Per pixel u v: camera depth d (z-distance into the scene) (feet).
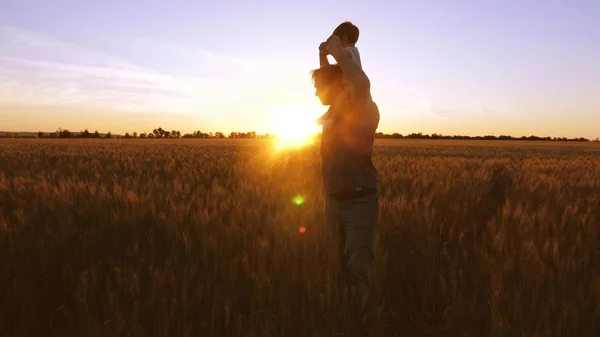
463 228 14.29
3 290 9.68
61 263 11.20
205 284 10.02
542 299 9.39
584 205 19.40
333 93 10.70
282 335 8.87
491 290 9.79
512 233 13.29
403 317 10.87
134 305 8.95
